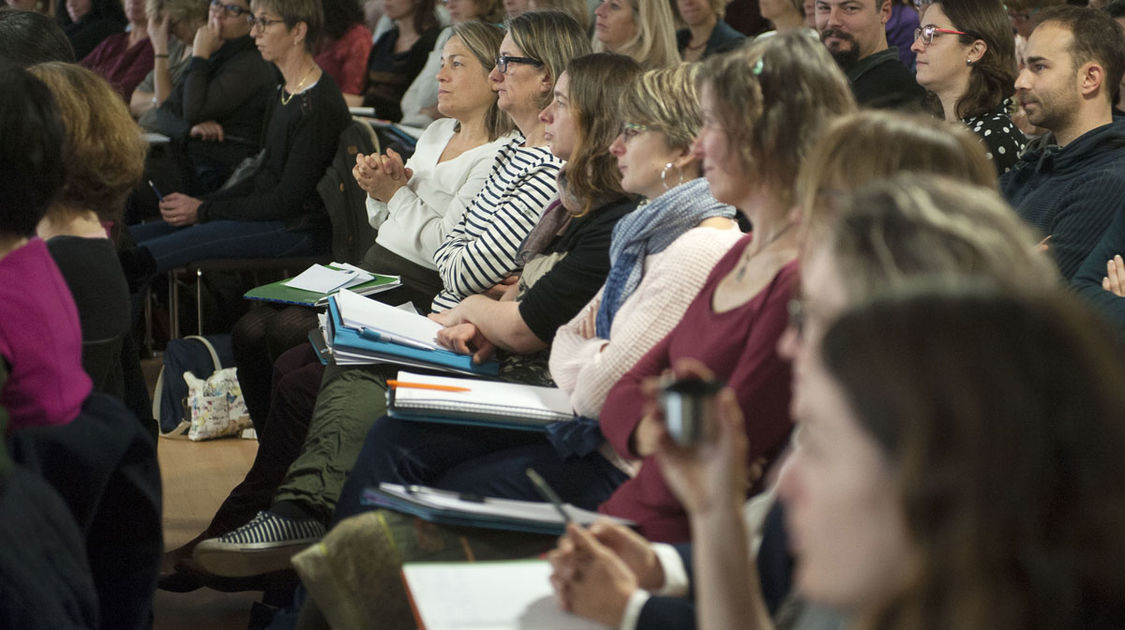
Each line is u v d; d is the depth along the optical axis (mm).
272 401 4633
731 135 2604
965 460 1047
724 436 1582
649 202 3547
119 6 10898
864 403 1084
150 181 7836
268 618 3904
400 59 8828
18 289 2746
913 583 1094
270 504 4484
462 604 2209
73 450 2689
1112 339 1146
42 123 2814
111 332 3348
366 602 2619
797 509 1206
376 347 3963
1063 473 1061
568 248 4004
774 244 2635
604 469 3215
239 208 7027
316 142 6910
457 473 3332
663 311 3086
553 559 2227
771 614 2102
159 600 4379
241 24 8055
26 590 2264
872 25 5633
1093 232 4352
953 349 1062
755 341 2504
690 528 2623
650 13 6957
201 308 7082
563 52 4691
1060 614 1078
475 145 5348
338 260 6758
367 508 3398
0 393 2639
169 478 5621
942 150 2074
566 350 3609
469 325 4051
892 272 1255
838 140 2100
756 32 8000
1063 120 4516
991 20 5008
